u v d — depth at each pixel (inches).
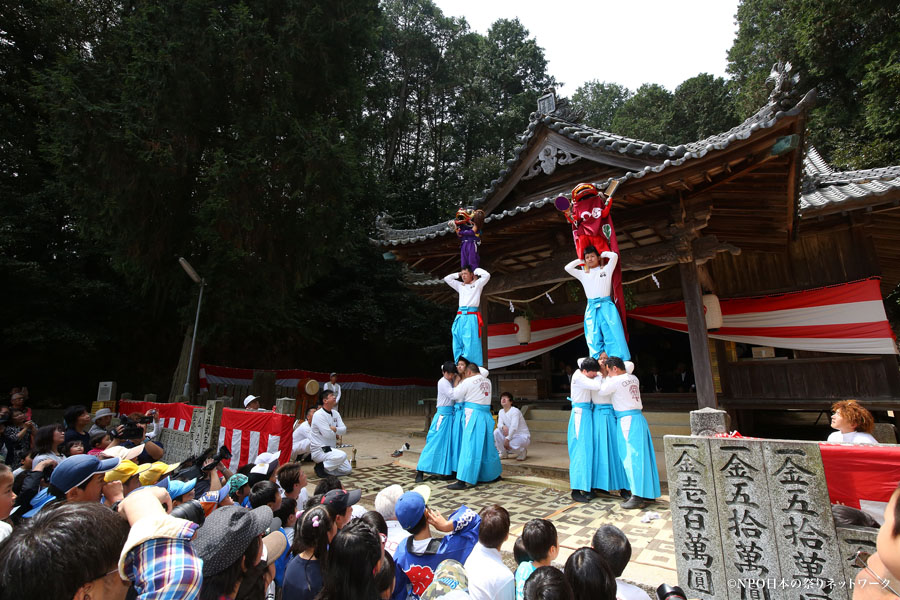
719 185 250.5
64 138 449.4
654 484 209.8
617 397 223.9
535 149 340.8
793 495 106.0
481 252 362.6
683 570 116.9
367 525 84.9
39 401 585.6
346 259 676.7
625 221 291.6
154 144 470.6
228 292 525.3
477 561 99.2
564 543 168.2
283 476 156.4
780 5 831.1
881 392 312.2
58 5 598.5
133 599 68.4
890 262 403.9
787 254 360.5
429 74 1122.0
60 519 54.9
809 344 339.6
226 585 70.5
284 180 520.4
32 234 555.2
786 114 196.5
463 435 268.7
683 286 272.4
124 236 491.8
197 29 477.4
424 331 928.3
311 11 524.7
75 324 575.5
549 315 461.1
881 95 577.6
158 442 389.1
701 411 133.8
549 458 307.6
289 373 703.7
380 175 934.4
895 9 594.6
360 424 665.0
